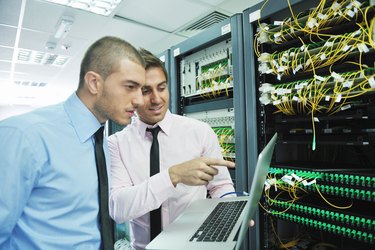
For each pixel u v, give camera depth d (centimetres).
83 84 82
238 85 136
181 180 80
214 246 62
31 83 647
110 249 82
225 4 283
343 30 111
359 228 99
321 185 110
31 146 69
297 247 136
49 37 359
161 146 113
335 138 110
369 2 97
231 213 85
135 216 85
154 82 98
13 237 72
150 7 287
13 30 332
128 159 110
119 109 80
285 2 114
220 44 155
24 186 68
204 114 170
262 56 125
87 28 335
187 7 289
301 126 127
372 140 104
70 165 77
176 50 179
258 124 129
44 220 72
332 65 111
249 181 131
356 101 104
